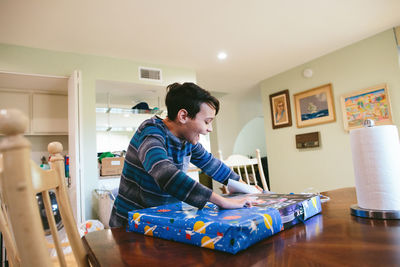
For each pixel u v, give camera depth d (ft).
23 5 7.14
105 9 7.55
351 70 11.15
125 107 13.65
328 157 12.08
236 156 6.61
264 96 15.17
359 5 8.18
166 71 12.16
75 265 5.40
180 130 3.01
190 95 2.76
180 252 1.69
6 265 4.03
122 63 11.17
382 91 10.14
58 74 9.89
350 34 10.21
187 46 10.28
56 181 2.04
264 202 2.39
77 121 8.54
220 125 19.13
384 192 2.18
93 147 10.19
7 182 1.07
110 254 1.77
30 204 1.10
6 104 10.51
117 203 3.05
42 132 10.93
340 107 11.59
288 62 12.75
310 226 2.08
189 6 7.64
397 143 2.22
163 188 2.37
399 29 9.69
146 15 7.98
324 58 12.16
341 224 2.09
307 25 9.20
